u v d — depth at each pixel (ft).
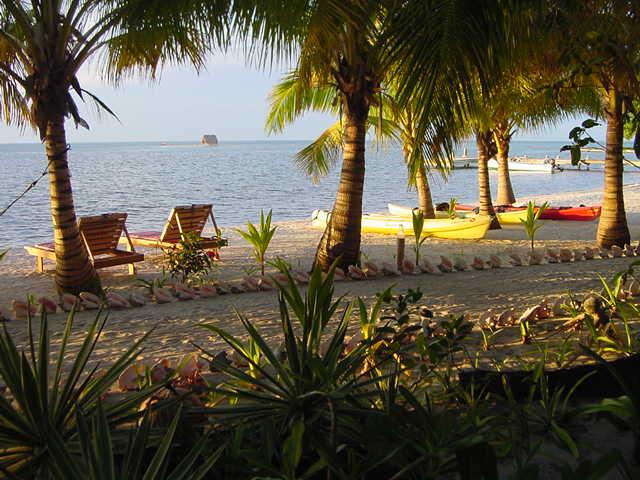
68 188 24.26
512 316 17.38
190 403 9.77
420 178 45.98
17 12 21.86
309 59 21.04
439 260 34.04
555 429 9.05
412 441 7.85
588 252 30.99
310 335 8.90
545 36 16.87
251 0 18.95
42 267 31.40
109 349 16.28
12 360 8.01
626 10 15.25
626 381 10.18
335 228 27.50
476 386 10.87
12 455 7.41
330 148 42.63
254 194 86.12
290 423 7.98
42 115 23.20
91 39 22.91
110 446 6.55
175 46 24.00
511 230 47.09
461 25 13.43
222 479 7.88
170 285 24.20
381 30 15.17
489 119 33.01
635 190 87.30
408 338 14.25
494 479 6.63
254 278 24.59
